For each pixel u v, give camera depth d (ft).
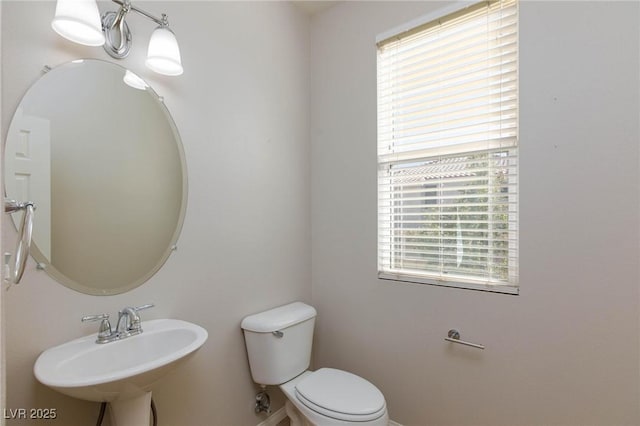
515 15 4.75
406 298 5.82
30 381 3.50
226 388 5.43
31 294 3.51
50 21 3.65
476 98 5.14
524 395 4.69
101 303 4.02
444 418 5.40
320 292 7.01
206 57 5.16
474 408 5.11
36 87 3.56
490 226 5.06
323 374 5.56
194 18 5.00
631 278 3.99
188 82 4.92
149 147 4.49
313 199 7.11
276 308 6.23
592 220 4.19
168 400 4.67
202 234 5.09
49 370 3.15
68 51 3.79
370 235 6.24
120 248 4.20
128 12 4.24
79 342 3.73
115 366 3.74
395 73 5.99
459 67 5.28
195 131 5.01
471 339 5.14
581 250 4.26
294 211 6.73
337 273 6.73
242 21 5.71
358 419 4.49
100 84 4.05
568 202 4.34
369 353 6.28
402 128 5.94
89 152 3.96
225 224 5.42
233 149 5.55
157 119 4.57
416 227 5.81
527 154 4.61
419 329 5.67
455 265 5.38
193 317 4.97
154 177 4.53
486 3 4.91
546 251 4.50
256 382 5.62
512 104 4.84
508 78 4.86
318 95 7.00
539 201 4.53
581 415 4.29
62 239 3.74
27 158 3.51
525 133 4.62
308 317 6.04
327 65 6.85
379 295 6.14
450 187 5.43
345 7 6.56
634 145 3.95
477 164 5.18
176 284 4.76
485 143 5.09
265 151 6.11
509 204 4.90
